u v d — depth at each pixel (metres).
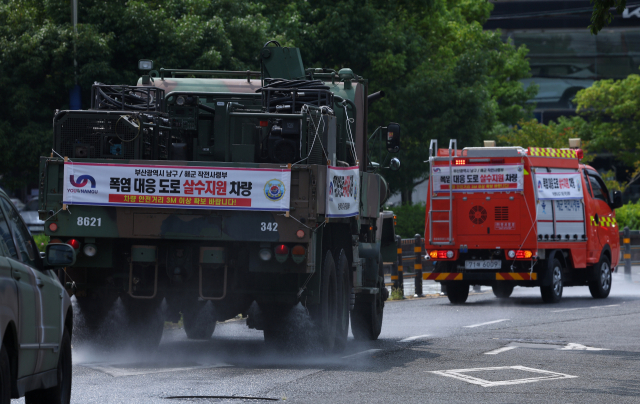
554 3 138.12
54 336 13.04
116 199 19.91
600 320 31.47
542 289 38.94
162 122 21.52
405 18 78.31
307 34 70.06
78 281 20.58
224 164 19.77
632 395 16.94
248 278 20.36
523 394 16.89
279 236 19.66
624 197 132.25
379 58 71.19
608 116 128.50
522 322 30.86
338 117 24.30
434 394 16.75
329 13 70.94
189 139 22.58
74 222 20.00
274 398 15.98
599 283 42.12
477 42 96.56
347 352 23.02
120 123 20.17
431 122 72.50
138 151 20.20
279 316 21.19
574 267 40.34
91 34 55.81
